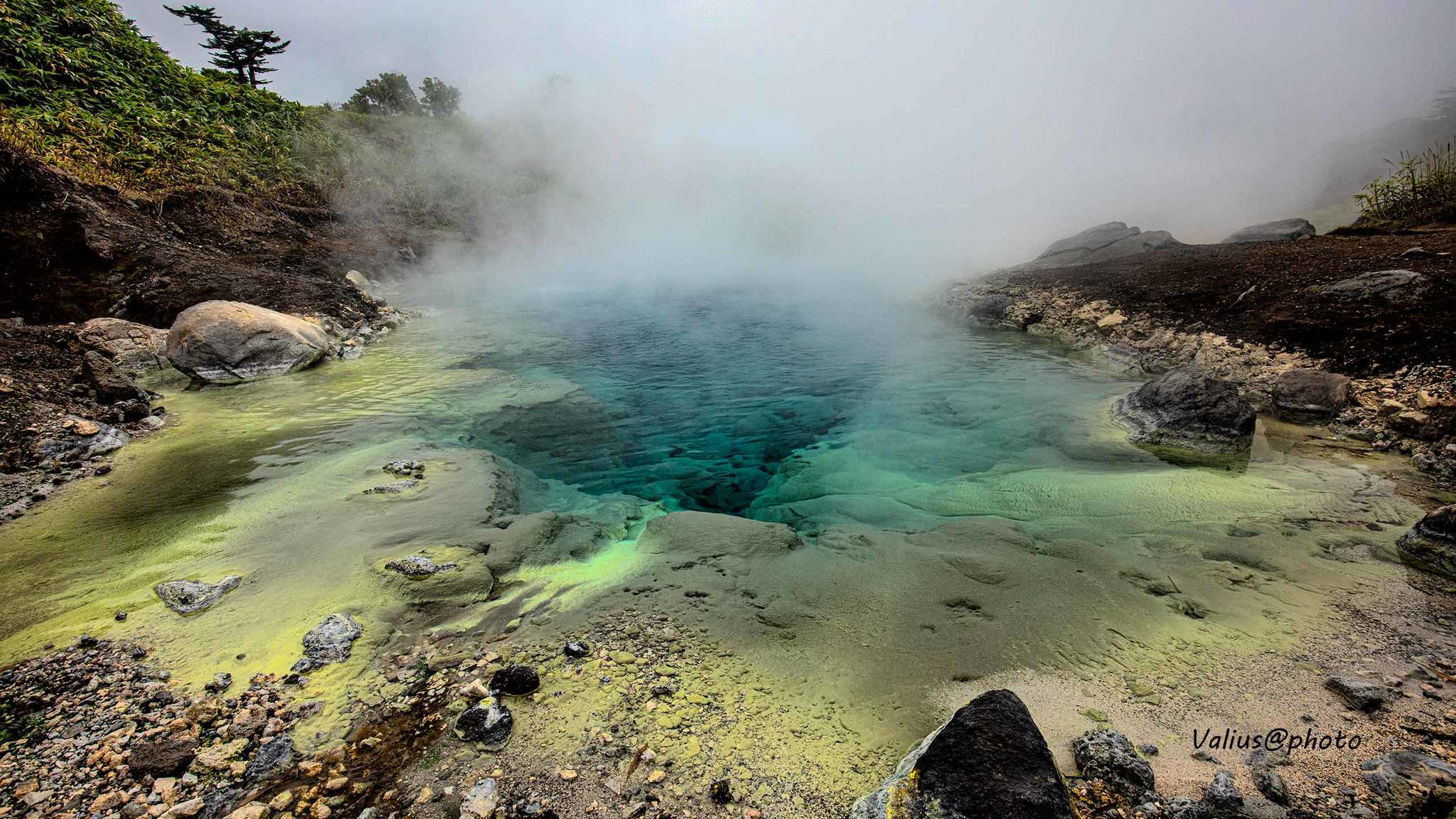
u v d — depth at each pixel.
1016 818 1.64
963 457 5.47
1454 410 4.81
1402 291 6.39
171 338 7.31
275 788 2.11
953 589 3.31
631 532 4.31
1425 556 3.33
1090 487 4.57
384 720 2.42
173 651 2.83
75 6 16.36
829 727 2.38
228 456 5.22
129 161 12.68
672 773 2.16
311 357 8.21
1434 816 1.80
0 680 2.63
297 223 15.97
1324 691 2.46
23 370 6.01
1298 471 4.61
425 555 3.59
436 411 6.55
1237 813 1.85
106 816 1.99
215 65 29.20
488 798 2.04
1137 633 2.90
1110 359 8.15
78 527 3.99
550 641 2.92
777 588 3.35
